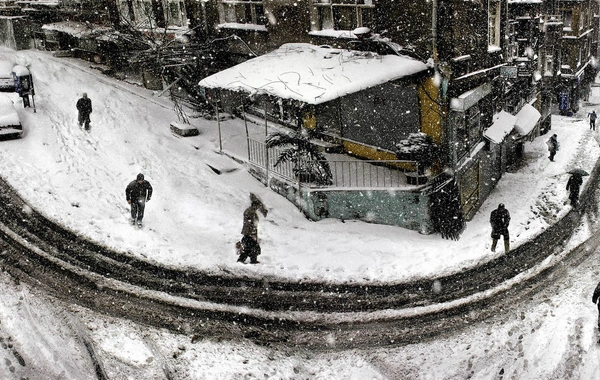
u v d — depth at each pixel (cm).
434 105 1772
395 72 1695
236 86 1850
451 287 1466
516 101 2584
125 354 1134
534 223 1903
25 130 2019
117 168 1884
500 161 2336
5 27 3275
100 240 1530
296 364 1160
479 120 2055
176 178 1870
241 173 1961
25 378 1032
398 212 1761
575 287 1477
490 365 1154
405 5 1758
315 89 1692
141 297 1322
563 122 3619
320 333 1262
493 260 1619
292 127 2212
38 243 1488
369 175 1848
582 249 1722
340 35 1952
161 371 1098
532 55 2798
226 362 1145
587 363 1146
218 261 1497
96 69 2861
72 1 3098
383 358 1184
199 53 2303
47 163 1852
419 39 1758
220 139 2055
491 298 1421
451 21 1708
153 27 2566
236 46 2373
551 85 3466
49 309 1243
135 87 2639
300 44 2112
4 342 1124
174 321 1255
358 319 1317
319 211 1806
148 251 1505
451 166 1794
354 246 1628
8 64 2483
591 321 1298
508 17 2420
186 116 2306
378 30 1841
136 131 2130
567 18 4022
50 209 1638
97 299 1298
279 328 1271
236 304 1338
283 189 1861
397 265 1551
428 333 1271
